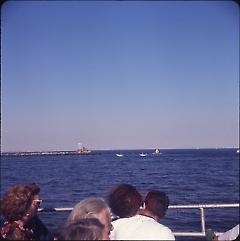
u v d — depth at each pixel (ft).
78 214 8.48
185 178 116.88
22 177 140.46
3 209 9.71
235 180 126.93
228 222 44.60
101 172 105.19
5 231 9.59
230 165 241.96
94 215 8.41
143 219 9.79
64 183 109.81
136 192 10.01
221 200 74.54
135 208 9.86
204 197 69.10
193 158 362.33
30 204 9.84
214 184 110.63
